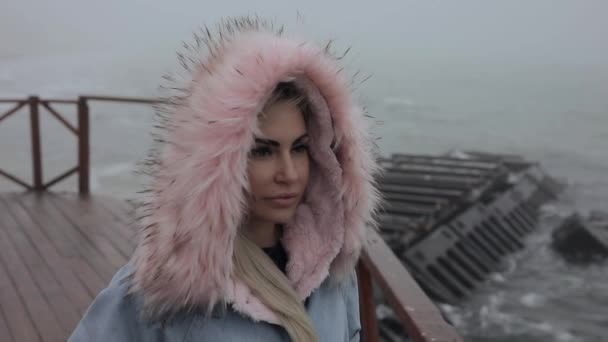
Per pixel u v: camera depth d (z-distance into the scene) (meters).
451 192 16.48
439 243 14.20
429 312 1.66
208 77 1.00
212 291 0.97
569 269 15.40
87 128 5.47
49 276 3.58
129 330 1.03
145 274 0.99
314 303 1.18
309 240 1.18
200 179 0.95
